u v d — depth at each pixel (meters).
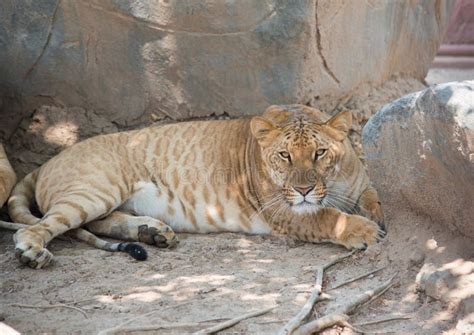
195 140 12.51
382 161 10.20
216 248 11.35
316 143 11.25
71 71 13.30
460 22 22.92
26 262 10.51
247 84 12.94
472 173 8.60
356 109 13.77
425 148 9.24
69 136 13.55
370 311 9.24
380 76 14.27
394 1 14.05
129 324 8.90
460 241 9.47
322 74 13.09
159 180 12.37
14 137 13.66
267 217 11.82
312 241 11.48
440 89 8.86
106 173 12.10
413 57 15.03
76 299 9.64
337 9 12.84
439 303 9.02
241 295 9.64
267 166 11.53
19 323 9.04
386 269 10.06
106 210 11.91
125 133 12.69
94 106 13.49
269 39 12.60
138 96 13.30
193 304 9.41
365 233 10.84
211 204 12.18
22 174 13.49
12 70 13.36
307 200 11.14
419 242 9.89
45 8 13.05
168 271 10.48
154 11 12.78
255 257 10.98
